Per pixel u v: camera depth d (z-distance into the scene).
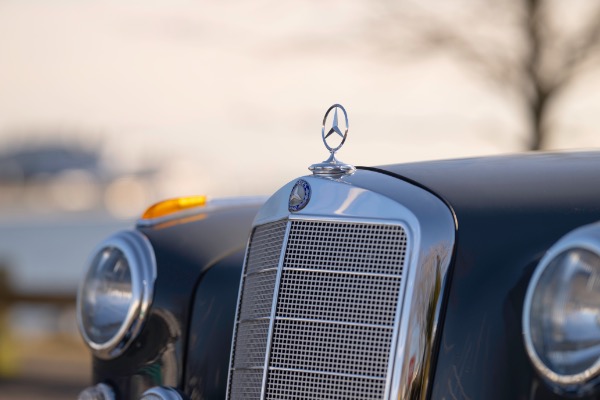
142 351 4.72
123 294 4.73
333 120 4.16
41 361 17.53
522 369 3.46
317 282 3.86
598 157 4.23
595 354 3.12
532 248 3.60
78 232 99.88
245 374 4.11
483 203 3.81
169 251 4.82
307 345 3.85
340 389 3.78
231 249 4.90
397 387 3.66
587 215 3.62
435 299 3.67
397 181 3.99
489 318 3.57
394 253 3.76
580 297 3.17
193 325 4.69
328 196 3.93
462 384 3.57
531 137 14.48
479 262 3.66
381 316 3.73
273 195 4.16
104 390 4.80
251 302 4.12
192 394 4.63
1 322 17.28
